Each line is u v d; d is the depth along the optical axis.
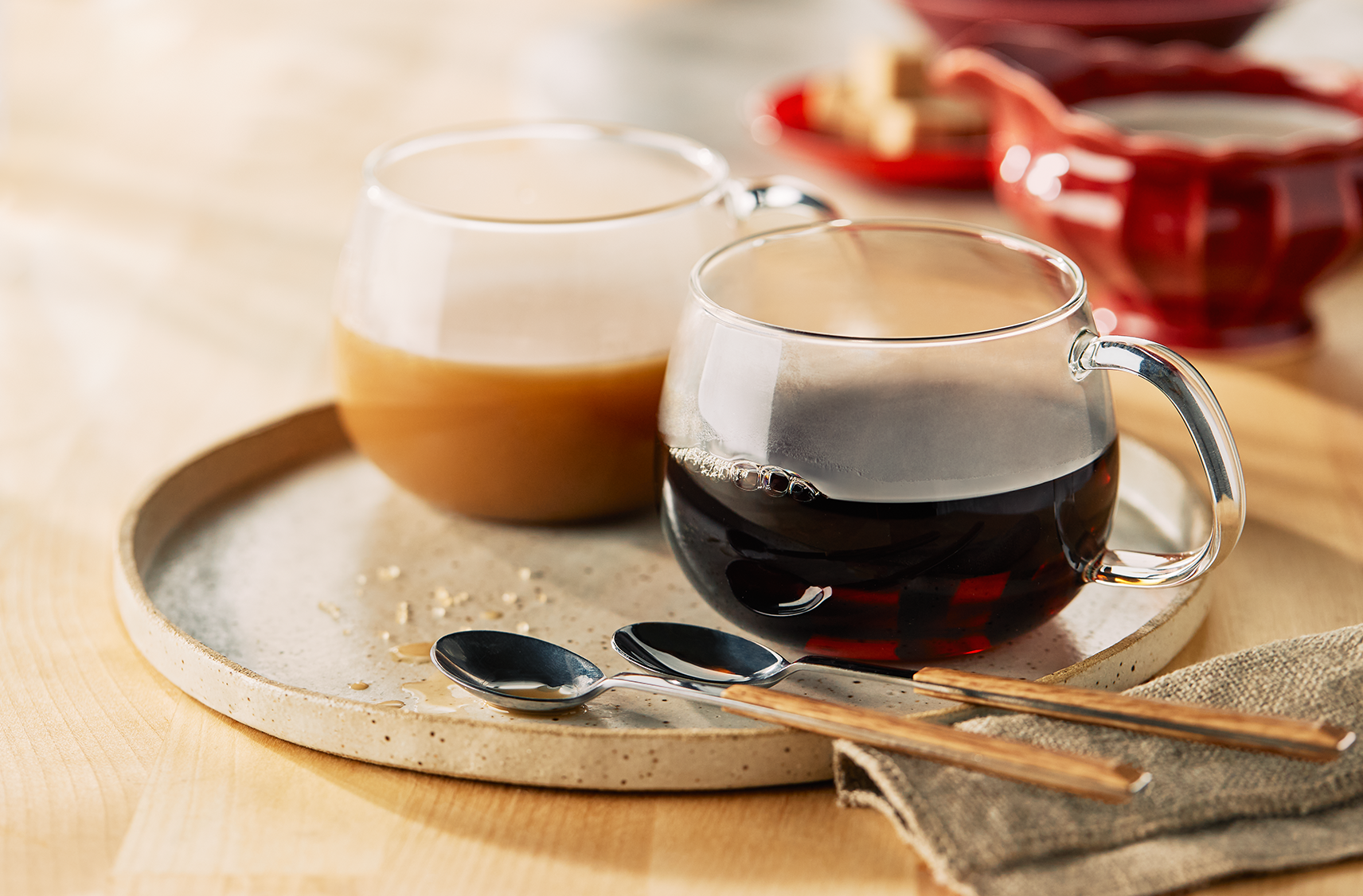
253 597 0.63
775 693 0.55
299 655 0.60
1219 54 0.97
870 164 0.91
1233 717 0.53
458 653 0.59
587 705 0.58
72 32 1.42
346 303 0.65
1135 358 0.56
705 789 0.56
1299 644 0.57
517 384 0.62
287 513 0.67
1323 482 0.69
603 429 0.63
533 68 1.19
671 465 0.58
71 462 0.71
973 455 0.55
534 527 0.66
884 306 0.63
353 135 1.08
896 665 0.58
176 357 0.78
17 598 0.63
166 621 0.59
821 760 0.56
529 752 0.55
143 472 0.70
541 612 0.62
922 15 1.02
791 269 0.61
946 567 0.56
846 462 0.55
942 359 0.55
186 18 1.47
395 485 0.68
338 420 0.72
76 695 0.59
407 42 1.34
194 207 0.95
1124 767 0.52
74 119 1.14
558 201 0.69
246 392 0.76
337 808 0.55
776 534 0.56
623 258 0.63
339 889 0.53
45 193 0.98
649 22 1.39
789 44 1.29
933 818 0.52
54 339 0.80
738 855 0.54
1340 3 1.40
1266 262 0.73
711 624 0.61
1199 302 0.76
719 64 1.21
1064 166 0.75
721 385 0.57
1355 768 0.54
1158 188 0.73
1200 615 0.61
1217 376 0.76
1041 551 0.56
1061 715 0.55
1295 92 0.81
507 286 0.62
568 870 0.54
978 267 0.61
